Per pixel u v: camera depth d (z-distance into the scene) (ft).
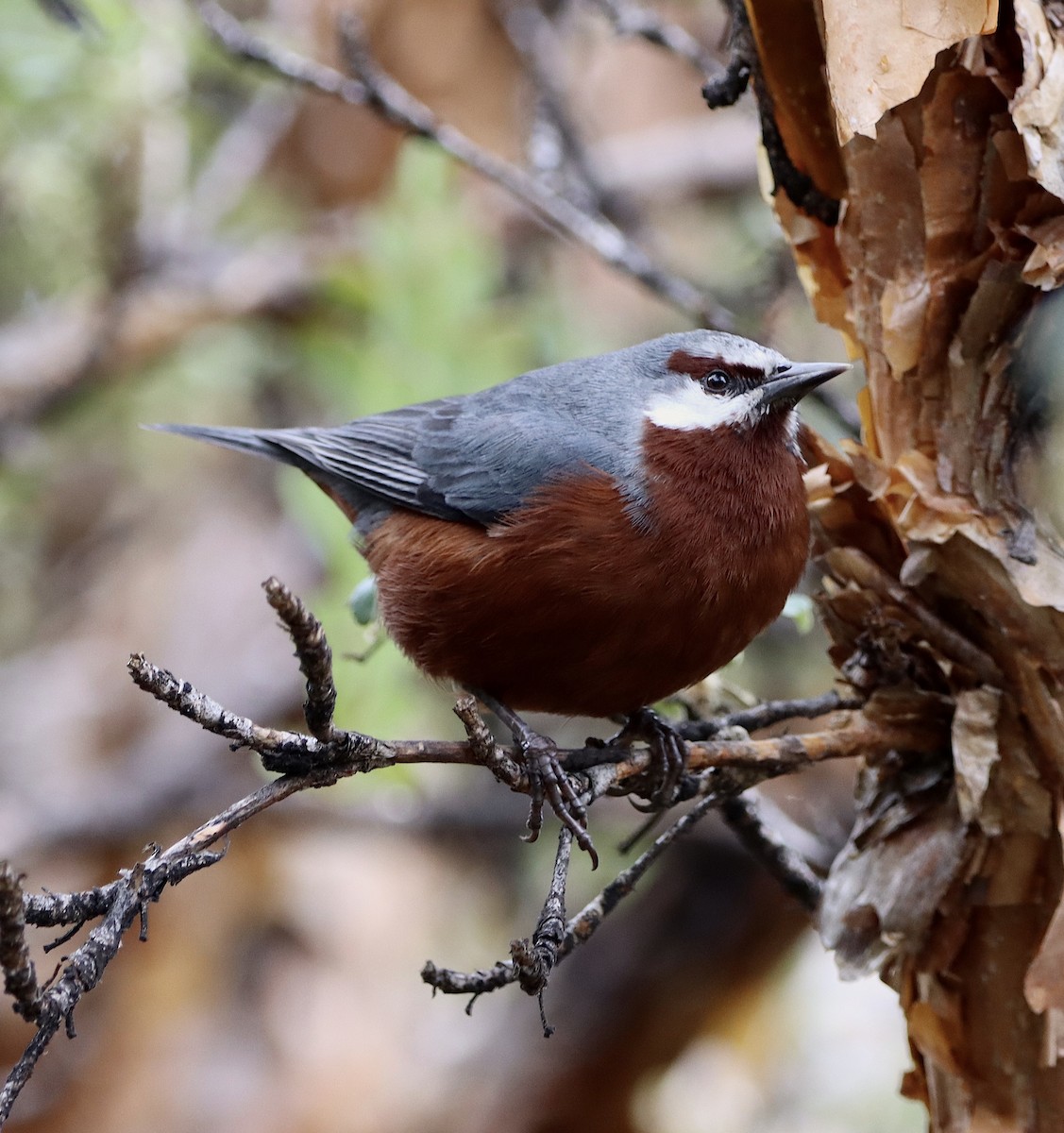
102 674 48.08
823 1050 42.78
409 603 28.50
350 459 31.22
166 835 44.98
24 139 42.11
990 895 21.56
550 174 40.40
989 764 21.01
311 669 17.29
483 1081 40.73
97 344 46.21
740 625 26.20
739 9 23.65
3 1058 41.34
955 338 21.33
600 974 39.88
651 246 46.01
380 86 33.19
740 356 26.45
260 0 46.65
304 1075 41.81
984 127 20.65
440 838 46.21
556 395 28.37
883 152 21.44
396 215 40.78
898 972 22.71
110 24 39.06
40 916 16.21
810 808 39.14
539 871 44.78
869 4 19.61
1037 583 20.57
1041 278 20.13
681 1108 41.63
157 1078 41.63
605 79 55.01
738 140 51.96
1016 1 19.70
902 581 21.99
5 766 46.57
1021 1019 21.62
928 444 21.80
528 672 27.22
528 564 26.14
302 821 43.60
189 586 48.91
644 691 26.84
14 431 46.32
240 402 50.44
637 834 23.03
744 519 25.77
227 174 49.75
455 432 29.17
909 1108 41.14
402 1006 43.62
